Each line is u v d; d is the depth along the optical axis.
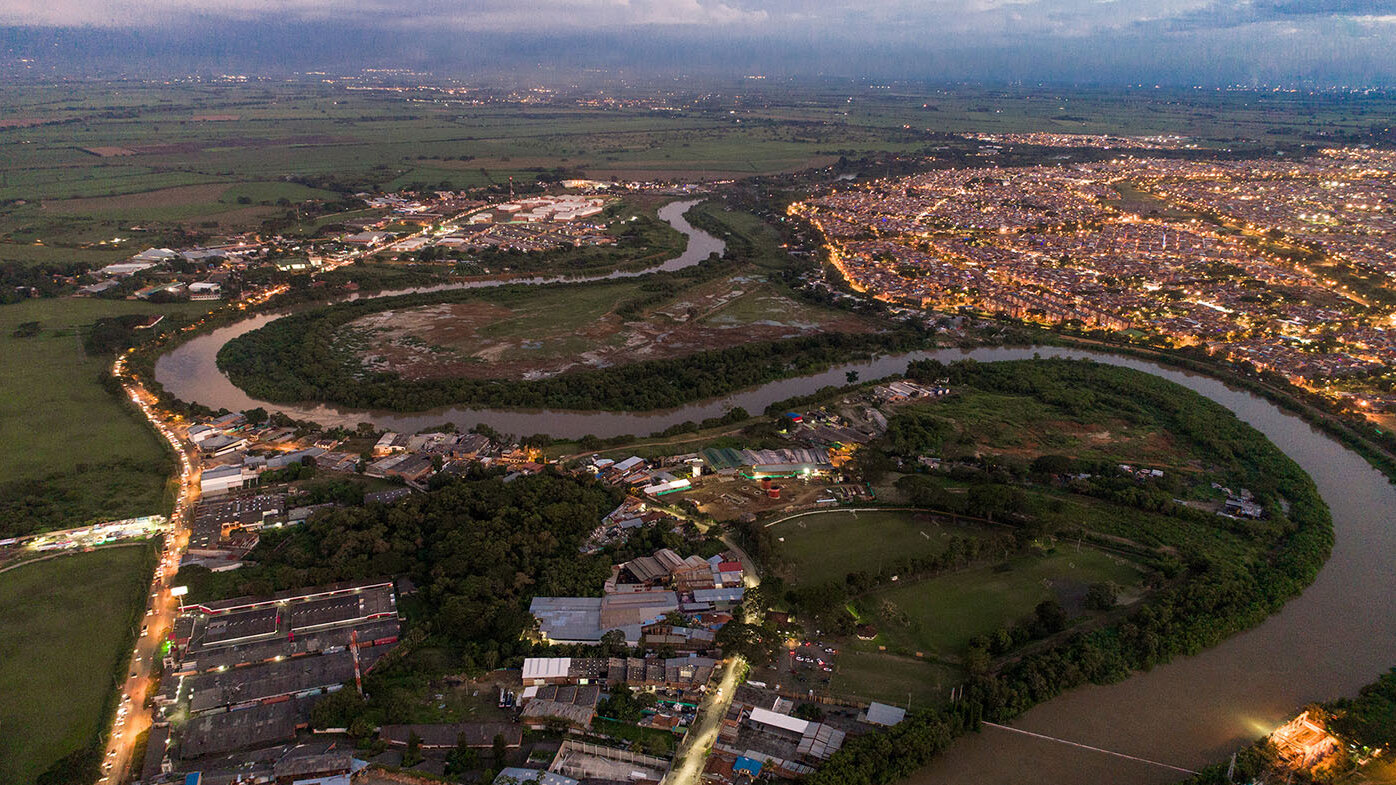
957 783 135.75
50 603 178.00
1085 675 157.38
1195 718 150.00
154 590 184.12
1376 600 185.62
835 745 139.75
